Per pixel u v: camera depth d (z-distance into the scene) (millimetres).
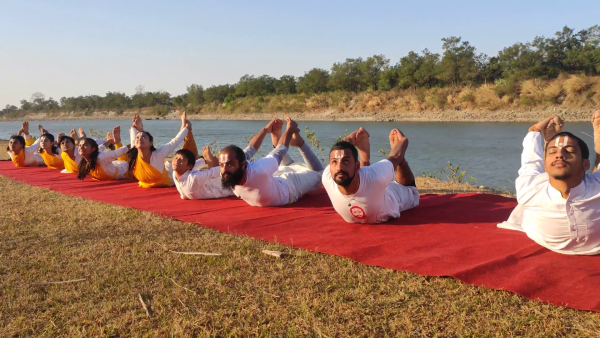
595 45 48438
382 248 3752
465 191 6754
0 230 4652
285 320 2705
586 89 40844
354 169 4047
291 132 5801
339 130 33656
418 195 5137
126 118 87250
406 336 2494
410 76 57219
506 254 3461
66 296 3066
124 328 2678
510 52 52000
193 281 3264
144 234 4398
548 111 40500
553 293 2812
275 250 3812
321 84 70000
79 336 2584
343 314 2736
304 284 3150
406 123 40969
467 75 51625
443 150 19609
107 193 6746
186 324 2676
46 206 5824
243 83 79812
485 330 2518
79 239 4293
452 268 3240
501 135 26219
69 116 104562
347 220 4582
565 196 3184
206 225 4656
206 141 26891
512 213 4238
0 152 15133
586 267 3156
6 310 2908
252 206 5535
